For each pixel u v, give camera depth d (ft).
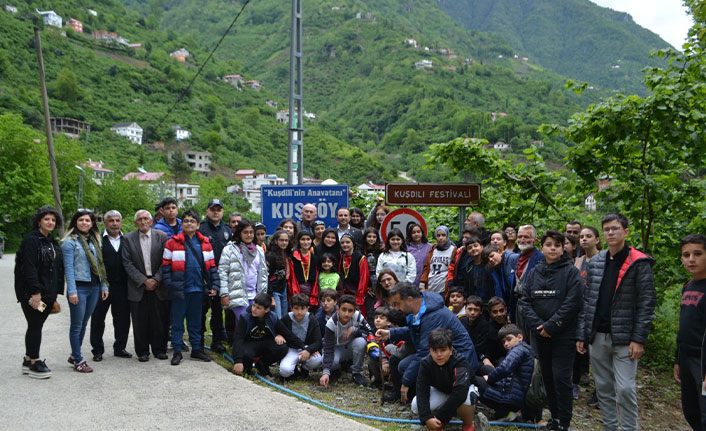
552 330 16.26
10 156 146.72
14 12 467.11
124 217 225.56
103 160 338.54
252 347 21.27
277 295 23.97
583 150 24.82
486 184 29.86
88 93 409.69
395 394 19.20
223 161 417.28
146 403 17.12
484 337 20.35
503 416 18.08
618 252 16.05
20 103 332.80
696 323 14.38
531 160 28.40
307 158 407.03
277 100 627.05
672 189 26.00
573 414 20.24
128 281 22.17
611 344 15.87
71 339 20.49
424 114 602.85
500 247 22.89
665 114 22.34
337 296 22.91
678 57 23.30
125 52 533.55
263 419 15.97
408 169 459.32
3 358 22.03
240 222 22.91
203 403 17.22
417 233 25.70
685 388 14.80
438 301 18.04
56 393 17.88
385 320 20.16
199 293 22.49
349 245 24.58
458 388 15.65
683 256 14.55
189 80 529.04
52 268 19.65
